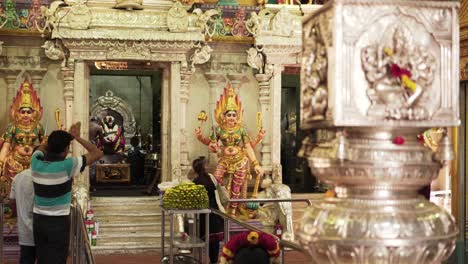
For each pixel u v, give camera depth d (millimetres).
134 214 14820
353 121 2826
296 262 12398
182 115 15859
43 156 7332
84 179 14977
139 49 15156
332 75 2855
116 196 15758
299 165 20375
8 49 15414
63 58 15148
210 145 15492
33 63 15570
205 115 15352
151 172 19531
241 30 16297
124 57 15086
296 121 20531
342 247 2836
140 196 15812
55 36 14719
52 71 15742
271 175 16344
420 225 2840
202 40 15438
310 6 16656
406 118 2867
